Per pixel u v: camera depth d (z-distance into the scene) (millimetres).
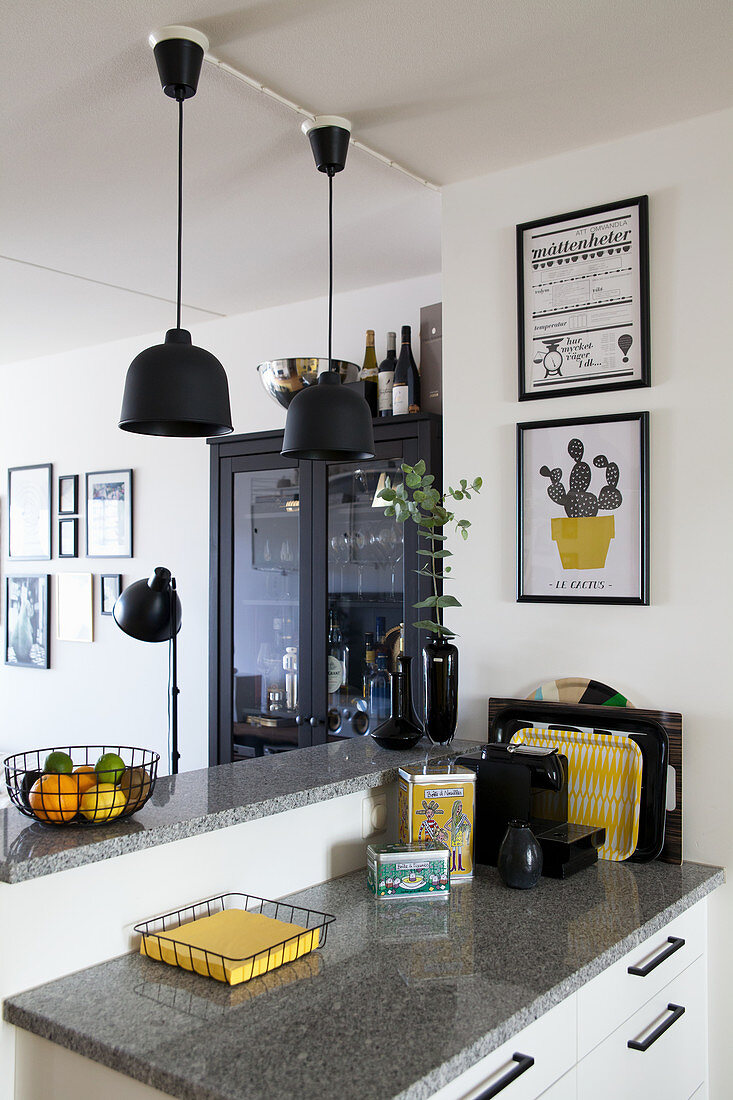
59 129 2094
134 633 2916
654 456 2145
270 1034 1260
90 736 4230
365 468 2883
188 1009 1335
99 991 1395
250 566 3227
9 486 4672
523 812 2008
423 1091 1141
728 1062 2004
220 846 1699
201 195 2492
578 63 1842
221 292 3410
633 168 2184
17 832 1515
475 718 2406
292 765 2090
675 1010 1856
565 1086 1472
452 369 2477
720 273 2068
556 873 1954
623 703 2170
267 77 1874
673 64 1851
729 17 1680
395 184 2441
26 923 1396
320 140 2070
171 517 3926
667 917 1753
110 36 1715
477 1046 1235
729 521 2045
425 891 1826
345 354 3389
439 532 2641
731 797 2023
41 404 4527
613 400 2209
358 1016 1313
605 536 2203
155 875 1585
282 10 1638
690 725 2080
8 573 4672
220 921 1602
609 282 2205
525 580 2318
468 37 1737
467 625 2430
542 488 2297
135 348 4102
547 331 2293
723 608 2049
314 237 2824
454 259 2473
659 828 2057
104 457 4219
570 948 1563
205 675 3773
